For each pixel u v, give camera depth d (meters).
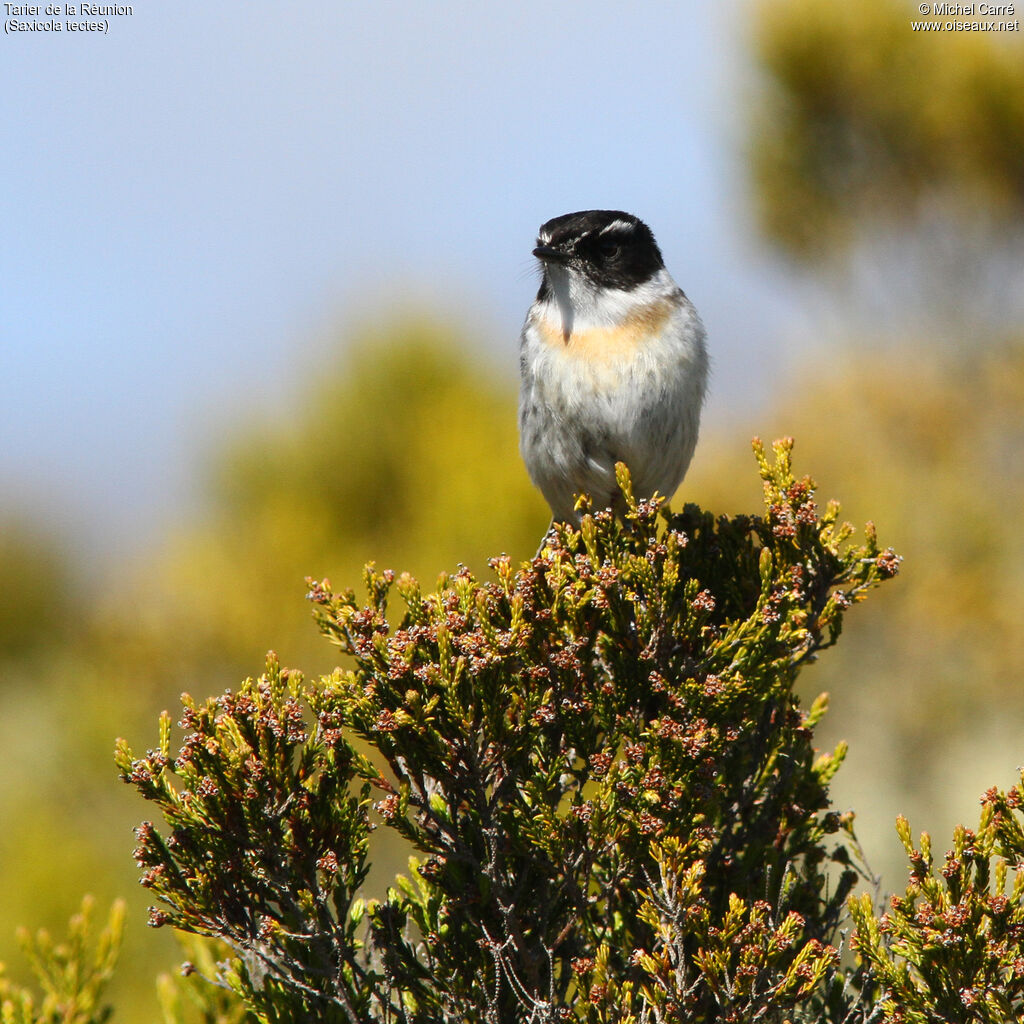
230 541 13.33
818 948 6.18
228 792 6.25
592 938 6.70
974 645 15.24
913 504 15.66
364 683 6.45
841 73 16.47
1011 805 6.18
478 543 13.12
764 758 7.12
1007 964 6.03
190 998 8.06
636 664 6.72
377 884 11.69
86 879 11.41
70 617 14.91
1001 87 15.90
